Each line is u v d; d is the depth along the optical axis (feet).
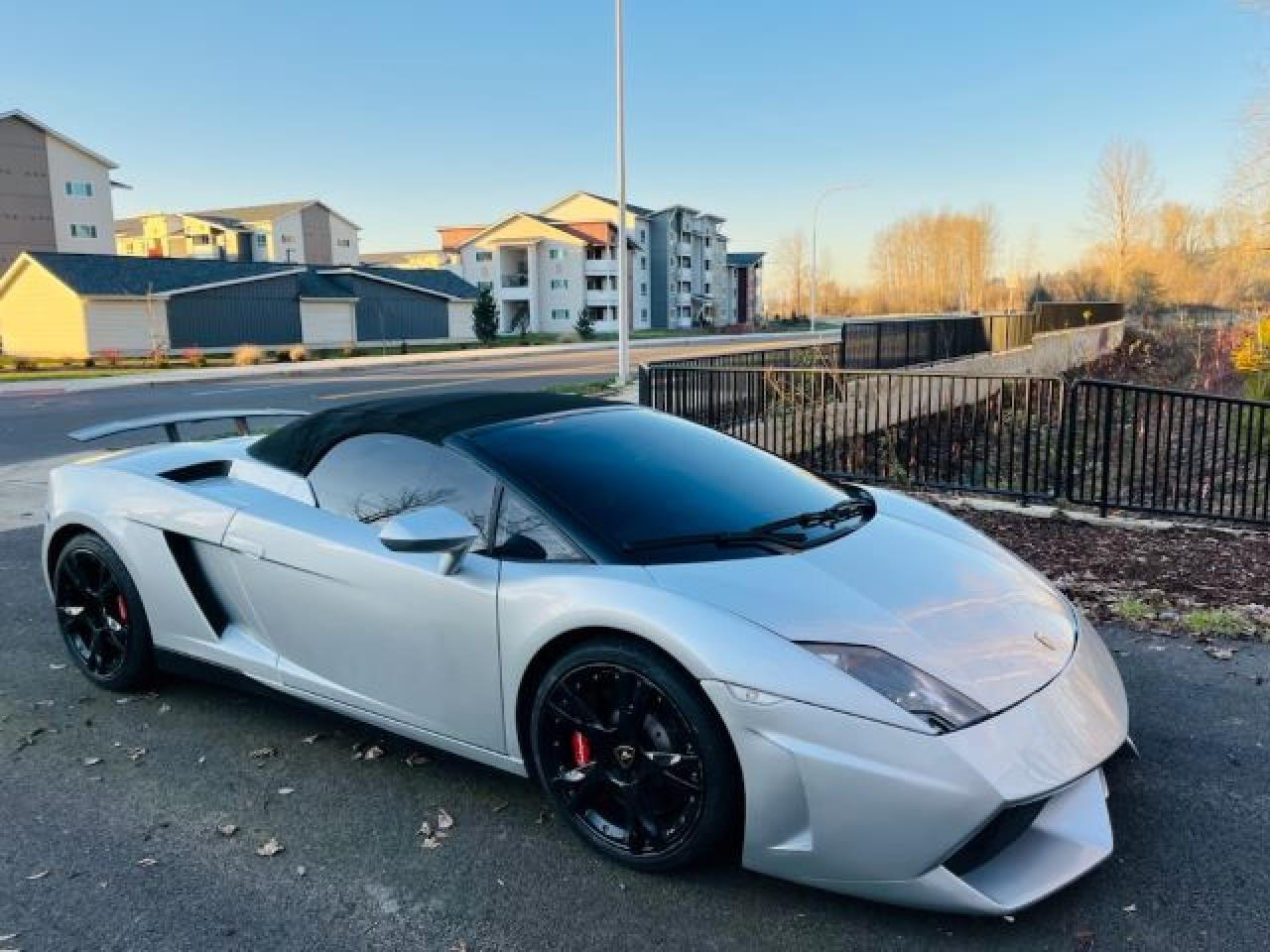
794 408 32.50
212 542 11.41
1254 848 8.83
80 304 119.55
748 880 8.46
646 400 33.65
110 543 12.29
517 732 9.20
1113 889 8.24
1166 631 14.71
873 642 7.92
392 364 107.34
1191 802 9.66
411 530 8.79
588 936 7.73
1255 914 7.88
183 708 12.39
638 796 8.41
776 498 10.61
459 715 9.60
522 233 242.17
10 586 18.12
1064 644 8.83
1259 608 15.87
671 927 7.83
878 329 54.13
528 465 9.89
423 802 9.93
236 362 115.44
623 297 65.16
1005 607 9.02
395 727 10.23
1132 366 95.50
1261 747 10.87
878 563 9.33
